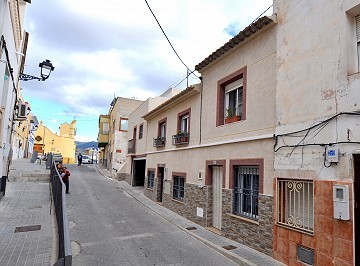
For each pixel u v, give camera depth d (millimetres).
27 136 39500
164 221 11180
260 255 7023
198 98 11727
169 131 14742
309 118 6168
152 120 17906
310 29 6395
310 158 6043
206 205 10148
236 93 9562
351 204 5078
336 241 5285
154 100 19344
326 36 5957
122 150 29266
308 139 6129
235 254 7102
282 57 7160
